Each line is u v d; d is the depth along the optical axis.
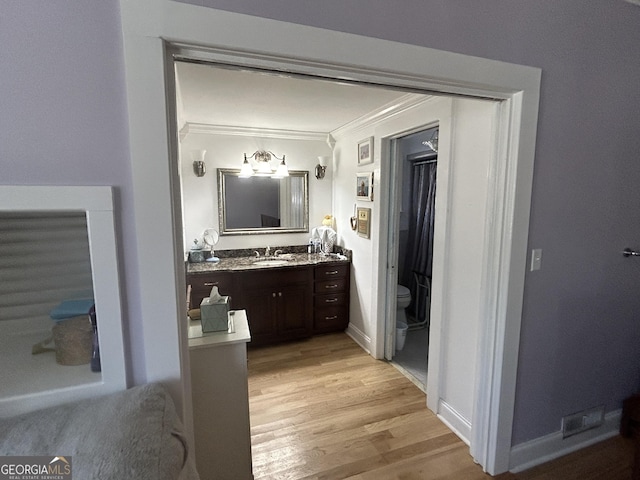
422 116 2.21
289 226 3.72
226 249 3.52
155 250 0.94
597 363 1.86
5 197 0.81
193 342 1.40
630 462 1.76
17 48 0.80
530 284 1.58
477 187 1.75
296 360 2.94
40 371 0.94
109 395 0.90
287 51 0.99
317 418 2.13
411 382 2.57
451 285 1.98
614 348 1.89
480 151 1.72
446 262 2.00
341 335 3.48
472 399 1.86
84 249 0.94
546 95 1.44
